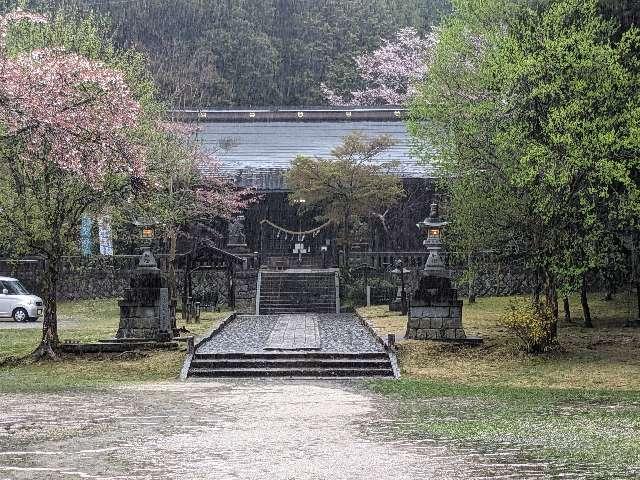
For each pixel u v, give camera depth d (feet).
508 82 67.41
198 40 203.92
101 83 64.23
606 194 64.69
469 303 106.01
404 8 230.07
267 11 221.05
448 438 36.01
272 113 178.29
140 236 85.15
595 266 72.38
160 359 68.23
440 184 80.07
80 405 47.42
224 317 105.50
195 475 28.19
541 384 58.39
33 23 85.35
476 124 69.82
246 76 204.33
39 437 36.24
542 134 68.49
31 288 125.18
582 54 67.26
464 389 56.03
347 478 27.63
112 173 68.64
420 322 74.59
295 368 65.16
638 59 73.92
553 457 31.50
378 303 122.52
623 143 63.05
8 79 58.08
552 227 68.69
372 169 130.21
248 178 152.87
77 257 120.67
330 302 120.88
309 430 38.45
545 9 75.72
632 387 56.24
